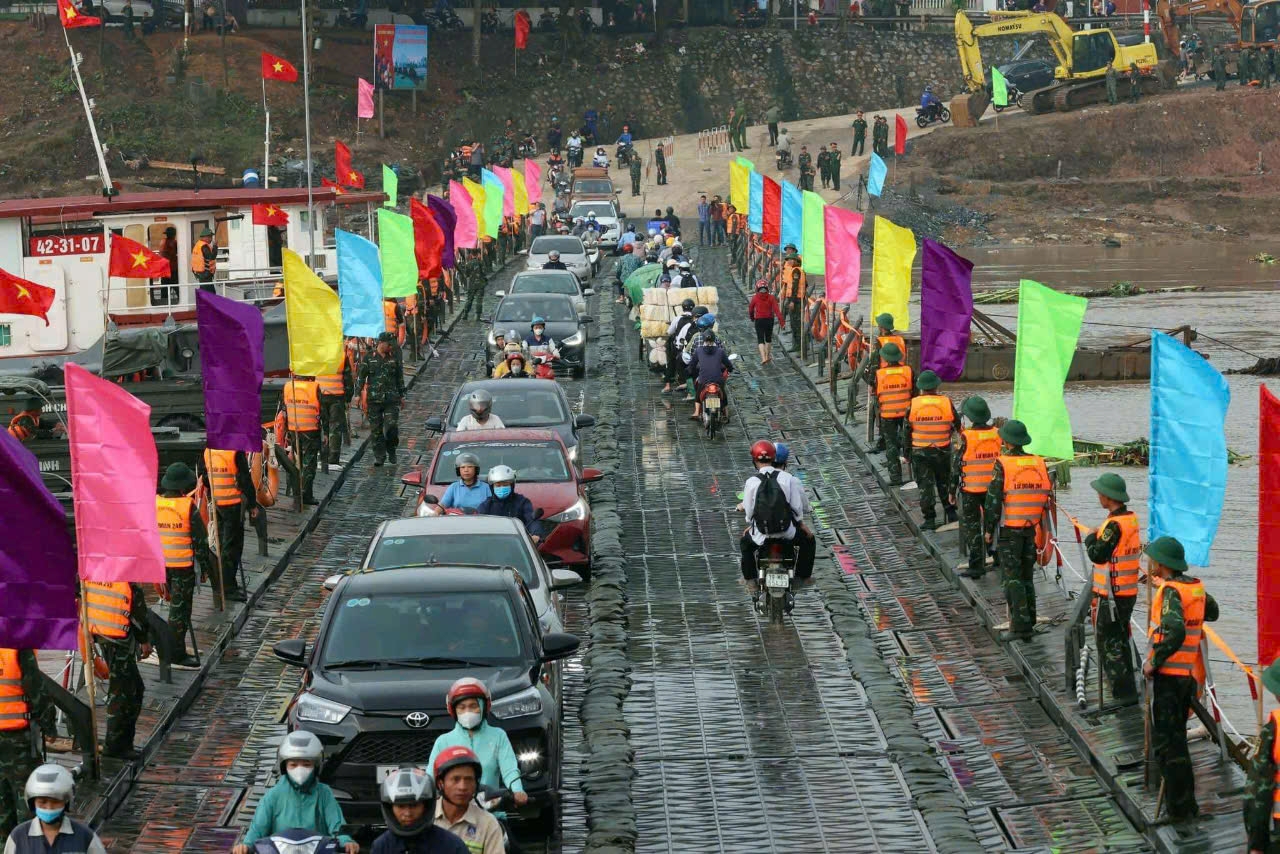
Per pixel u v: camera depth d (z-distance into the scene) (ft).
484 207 443.32
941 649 150.20
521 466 179.32
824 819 110.83
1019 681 140.05
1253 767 84.79
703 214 571.28
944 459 189.16
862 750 124.06
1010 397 333.42
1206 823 104.32
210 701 138.62
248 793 117.60
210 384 161.89
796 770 120.16
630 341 363.56
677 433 261.24
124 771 117.08
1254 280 559.79
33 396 218.59
